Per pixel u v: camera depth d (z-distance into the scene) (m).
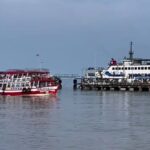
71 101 163.50
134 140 69.56
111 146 64.81
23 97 179.75
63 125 86.06
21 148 62.78
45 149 62.44
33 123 88.75
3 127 82.50
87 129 80.88
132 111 118.81
